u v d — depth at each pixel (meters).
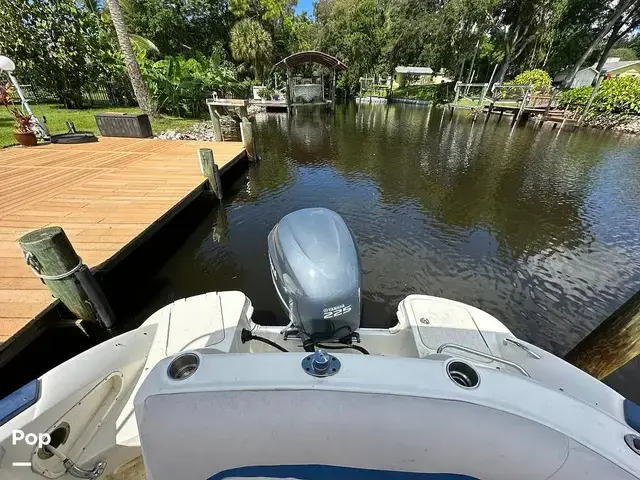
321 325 1.60
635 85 11.43
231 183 5.76
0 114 9.58
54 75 10.52
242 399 0.70
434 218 4.42
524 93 14.12
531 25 18.33
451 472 0.72
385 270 3.20
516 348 1.57
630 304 1.54
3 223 3.05
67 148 6.21
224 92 15.38
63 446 1.18
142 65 11.18
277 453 0.72
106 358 1.41
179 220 4.26
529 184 5.91
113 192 3.92
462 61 21.39
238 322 1.72
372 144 9.37
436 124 13.41
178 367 0.77
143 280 3.00
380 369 0.75
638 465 0.67
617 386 1.95
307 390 0.70
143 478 1.23
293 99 18.00
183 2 19.58
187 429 0.70
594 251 3.61
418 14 21.88
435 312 1.79
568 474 0.69
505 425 0.70
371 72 25.52
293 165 7.04
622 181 6.10
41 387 1.16
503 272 3.19
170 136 8.36
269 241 2.33
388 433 0.70
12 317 1.93
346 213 4.54
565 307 2.73
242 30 19.48
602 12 19.28
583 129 11.93
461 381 0.75
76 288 2.06
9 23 9.07
